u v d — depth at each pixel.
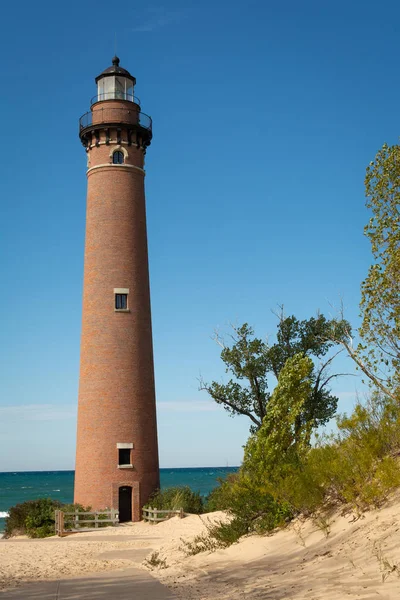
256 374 42.28
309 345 41.41
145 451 47.25
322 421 39.41
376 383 18.98
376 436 17.41
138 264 49.75
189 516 40.38
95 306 48.44
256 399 43.09
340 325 29.42
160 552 24.19
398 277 19.06
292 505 19.19
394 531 13.86
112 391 47.09
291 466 19.66
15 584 18.48
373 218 19.81
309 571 14.11
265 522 19.75
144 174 51.91
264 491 19.61
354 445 17.80
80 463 46.88
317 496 18.16
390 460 16.02
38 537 40.16
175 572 18.77
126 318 48.41
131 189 50.44
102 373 47.34
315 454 18.62
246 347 42.78
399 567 11.98
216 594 14.26
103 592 16.06
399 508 14.96
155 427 48.88
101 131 50.47
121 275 48.91
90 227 49.97
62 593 16.27
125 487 46.16
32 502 45.62
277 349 41.97
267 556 17.22
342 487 17.47
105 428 46.53
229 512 22.80
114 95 51.47
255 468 21.94
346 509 16.92
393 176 19.73
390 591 10.92
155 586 16.61
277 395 22.48
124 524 43.78
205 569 17.95
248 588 14.12
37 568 22.47
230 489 25.97
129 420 46.97
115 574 20.14
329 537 15.95
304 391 22.12
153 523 42.12
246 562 17.41
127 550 27.62
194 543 22.95
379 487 15.91
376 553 13.16
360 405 18.39
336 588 12.08
